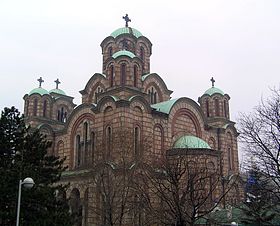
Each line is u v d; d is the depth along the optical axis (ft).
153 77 199.52
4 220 80.38
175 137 175.11
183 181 107.24
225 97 215.10
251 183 117.29
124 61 172.65
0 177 81.76
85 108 181.78
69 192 166.71
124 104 158.61
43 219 81.30
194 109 187.21
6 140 89.04
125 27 215.92
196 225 117.29
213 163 149.69
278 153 96.37
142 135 161.38
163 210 98.53
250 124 104.22
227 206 134.41
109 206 123.13
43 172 91.20
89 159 166.20
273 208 118.62
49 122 222.28
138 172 121.19
